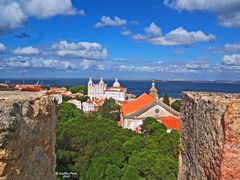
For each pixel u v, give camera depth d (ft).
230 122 35.22
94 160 158.71
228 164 35.37
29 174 34.76
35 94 39.17
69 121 244.01
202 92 53.01
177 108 428.56
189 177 50.49
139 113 311.47
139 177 130.31
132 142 163.12
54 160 42.86
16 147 31.94
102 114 398.01
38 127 36.09
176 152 162.91
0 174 30.32
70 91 631.97
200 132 44.04
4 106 30.73
